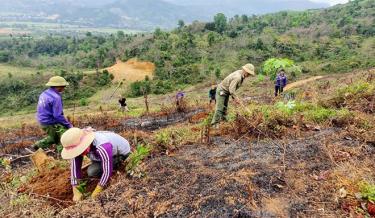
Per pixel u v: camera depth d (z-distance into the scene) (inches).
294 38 2511.1
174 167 185.3
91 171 188.5
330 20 3083.2
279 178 166.2
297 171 174.1
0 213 164.9
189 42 2421.3
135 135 271.4
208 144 220.8
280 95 579.5
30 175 223.9
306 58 2224.4
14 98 2058.3
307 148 199.6
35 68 2827.3
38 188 196.7
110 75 2144.4
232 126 249.9
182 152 211.5
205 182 166.2
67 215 154.6
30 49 3619.6
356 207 145.0
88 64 2573.8
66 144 169.9
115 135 187.5
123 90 1972.2
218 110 281.9
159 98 1497.3
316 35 2659.9
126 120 514.6
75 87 2062.0
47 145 267.1
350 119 245.6
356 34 2657.5
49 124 257.1
